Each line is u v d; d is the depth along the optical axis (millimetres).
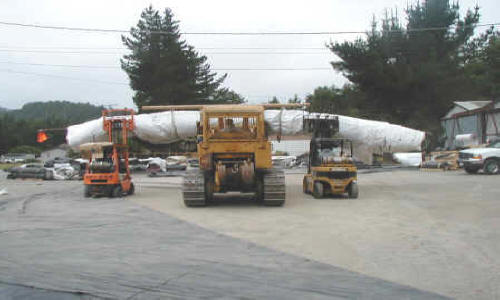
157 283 6301
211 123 16000
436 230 10141
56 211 14555
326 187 18125
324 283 6250
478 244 8594
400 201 16125
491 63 57406
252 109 15578
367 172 36406
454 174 29219
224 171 14828
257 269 7004
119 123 21078
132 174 42219
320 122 20656
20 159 91250
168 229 10727
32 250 8445
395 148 21969
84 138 21609
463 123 41938
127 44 54656
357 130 21328
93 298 5723
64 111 191750
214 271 6895
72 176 35562
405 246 8539
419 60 45188
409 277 6508
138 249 8477
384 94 45500
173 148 44188
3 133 113500
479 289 5926
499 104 36344
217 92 57406
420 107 44906
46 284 6305
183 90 51500
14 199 18984
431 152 38906
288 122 20656
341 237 9500
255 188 15602
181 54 53125
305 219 12133
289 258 7699
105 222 11930
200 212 13922
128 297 5734
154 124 21156
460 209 13469
